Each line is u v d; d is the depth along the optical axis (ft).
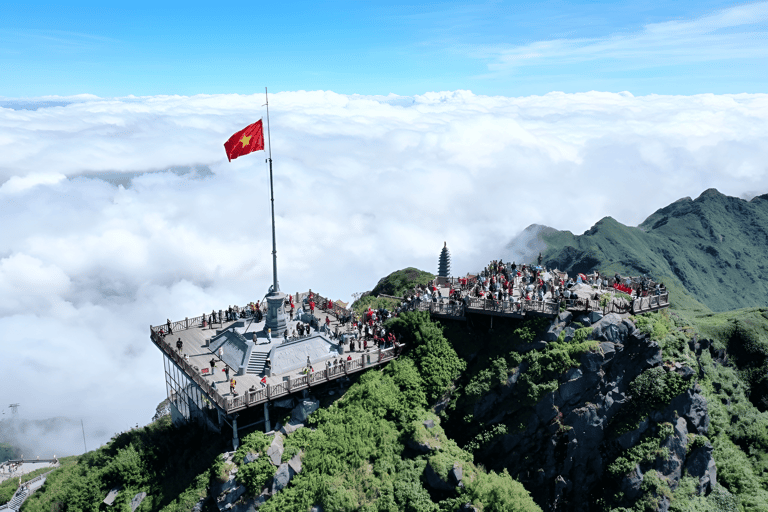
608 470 164.86
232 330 186.91
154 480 160.86
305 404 159.22
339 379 171.01
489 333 180.14
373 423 158.61
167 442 170.71
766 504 171.53
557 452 164.45
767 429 210.18
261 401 148.56
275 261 180.34
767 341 267.39
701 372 210.79
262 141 172.24
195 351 187.11
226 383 159.84
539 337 167.94
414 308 195.21
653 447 163.02
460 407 170.81
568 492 166.61
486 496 142.20
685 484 166.61
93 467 167.63
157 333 195.00
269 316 180.75
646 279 199.11
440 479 147.64
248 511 142.82
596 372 162.81
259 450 146.00
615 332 166.20
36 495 171.01
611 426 167.94
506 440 164.35
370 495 145.79
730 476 181.68
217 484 142.20
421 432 158.40
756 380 256.11
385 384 167.63
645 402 165.68
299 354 173.99
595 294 177.68
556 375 162.81
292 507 142.41
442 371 174.50
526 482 164.66
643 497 161.07
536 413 163.22
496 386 167.53
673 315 205.05
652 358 168.45
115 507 155.74
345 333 190.49
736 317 286.46
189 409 184.75
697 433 173.27
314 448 151.84
